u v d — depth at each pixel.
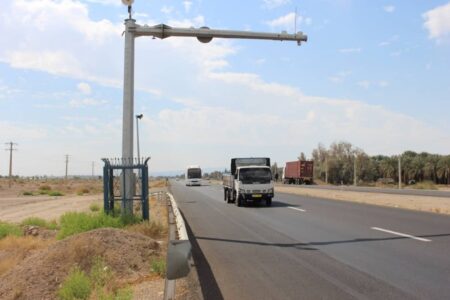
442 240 13.09
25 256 12.98
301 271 9.38
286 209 25.98
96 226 16.14
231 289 8.05
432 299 7.11
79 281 8.32
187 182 86.50
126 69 18.52
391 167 112.00
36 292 8.90
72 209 31.80
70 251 10.19
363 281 8.35
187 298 7.49
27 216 28.00
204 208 28.31
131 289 8.09
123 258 10.25
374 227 16.47
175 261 5.20
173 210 22.45
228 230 16.84
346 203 30.09
